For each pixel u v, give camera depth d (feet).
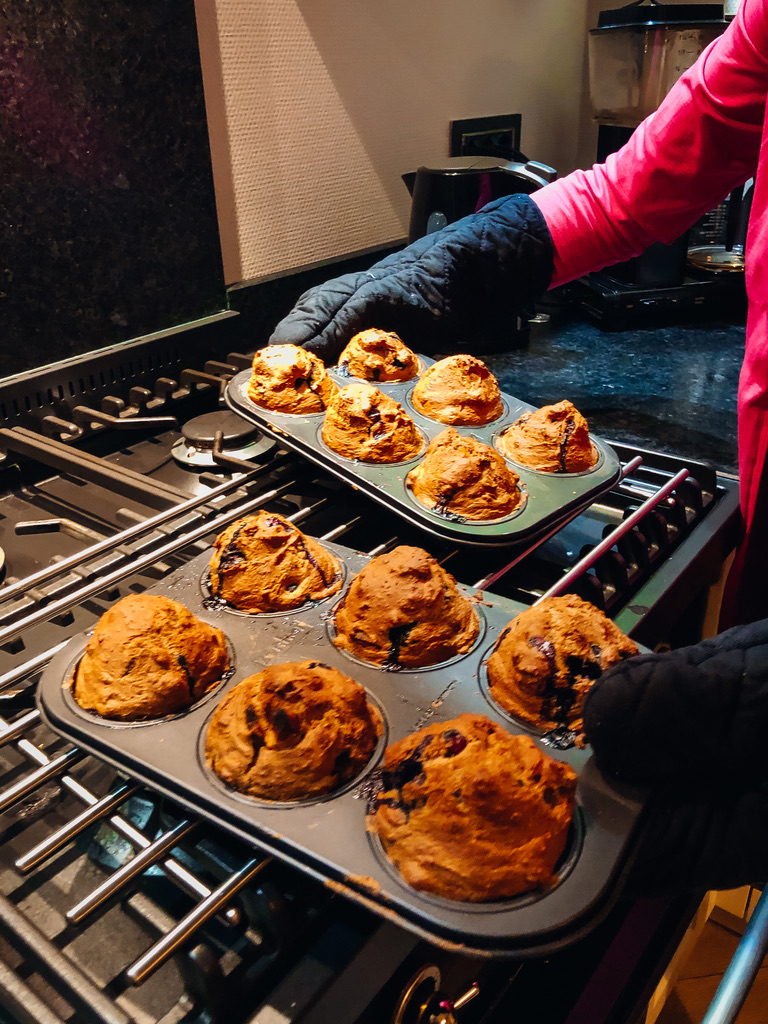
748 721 1.42
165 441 3.42
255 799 1.52
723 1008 1.44
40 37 2.91
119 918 1.47
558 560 2.57
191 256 3.73
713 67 2.92
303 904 1.43
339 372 3.21
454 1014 1.50
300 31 3.88
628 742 1.49
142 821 1.70
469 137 5.17
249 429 3.23
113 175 3.30
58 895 1.51
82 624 2.29
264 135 3.92
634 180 3.25
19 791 1.57
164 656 1.75
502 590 2.42
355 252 4.69
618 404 3.69
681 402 3.72
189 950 1.30
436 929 1.27
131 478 2.80
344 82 4.22
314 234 4.40
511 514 2.41
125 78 3.21
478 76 5.11
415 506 2.40
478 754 1.41
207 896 1.35
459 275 3.38
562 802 1.42
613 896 1.37
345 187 4.48
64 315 3.32
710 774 1.57
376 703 1.78
